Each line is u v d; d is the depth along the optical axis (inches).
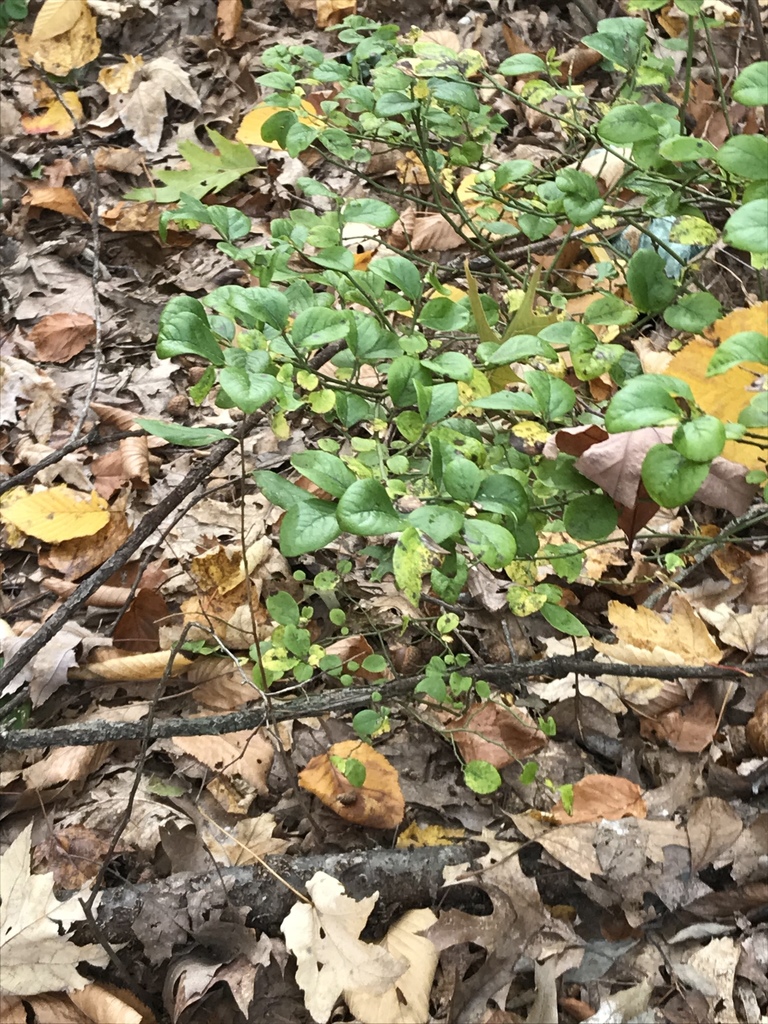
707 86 41.7
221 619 29.3
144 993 25.0
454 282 38.6
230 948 25.2
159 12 52.1
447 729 27.4
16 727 29.8
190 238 44.3
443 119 29.1
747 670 28.2
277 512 34.9
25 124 47.9
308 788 27.8
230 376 19.1
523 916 25.6
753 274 37.3
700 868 26.3
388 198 44.1
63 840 27.4
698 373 24.4
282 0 52.7
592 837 26.6
